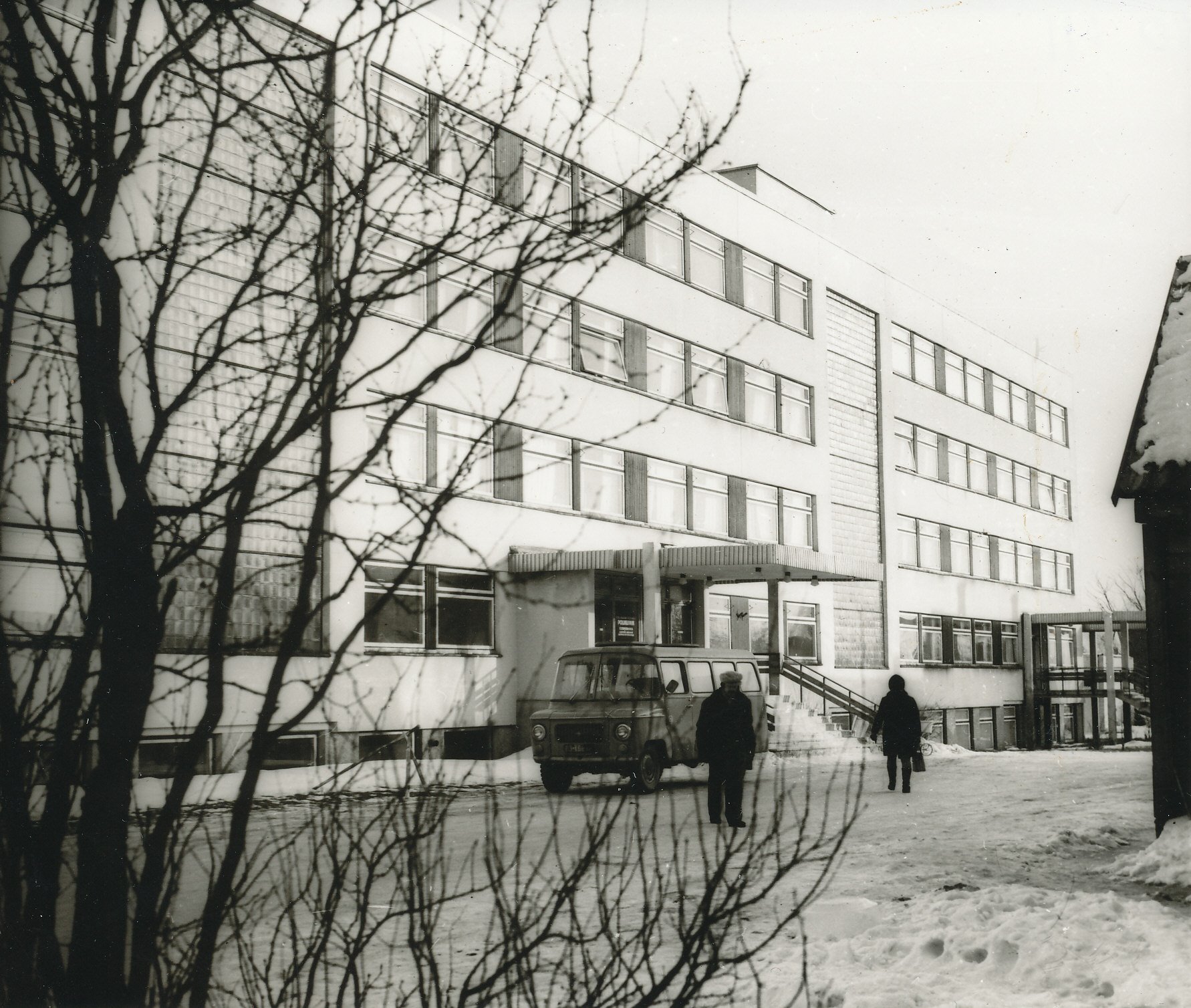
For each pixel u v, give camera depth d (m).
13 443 2.84
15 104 2.89
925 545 47.50
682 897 3.38
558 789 18.52
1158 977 5.88
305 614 2.81
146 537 2.84
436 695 24.19
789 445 38.06
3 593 2.82
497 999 3.22
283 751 16.34
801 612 38.50
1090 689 52.16
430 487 3.11
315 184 2.97
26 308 2.88
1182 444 11.37
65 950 3.03
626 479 30.80
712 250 35.28
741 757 12.84
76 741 2.82
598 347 30.00
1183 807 11.26
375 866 3.07
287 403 2.87
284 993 3.09
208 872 2.87
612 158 25.61
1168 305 12.90
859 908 7.79
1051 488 59.62
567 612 26.89
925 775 22.75
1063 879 9.63
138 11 2.99
